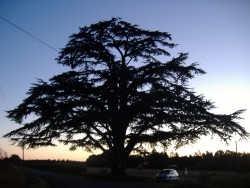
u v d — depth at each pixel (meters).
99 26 46.12
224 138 46.25
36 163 78.25
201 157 88.06
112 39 47.66
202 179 38.31
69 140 46.84
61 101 46.22
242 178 36.66
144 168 75.44
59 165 69.44
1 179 27.69
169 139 46.25
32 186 30.73
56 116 44.88
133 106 44.53
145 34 46.84
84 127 46.34
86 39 46.84
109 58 47.50
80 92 45.69
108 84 46.53
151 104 43.78
